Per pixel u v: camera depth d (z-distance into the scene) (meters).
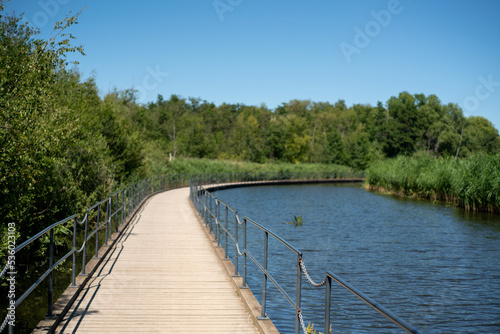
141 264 9.80
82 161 17.33
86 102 23.42
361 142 81.00
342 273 12.21
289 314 8.96
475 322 8.73
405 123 82.00
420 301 9.98
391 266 12.98
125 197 17.06
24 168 9.43
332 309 9.34
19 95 9.63
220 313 6.58
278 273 12.05
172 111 83.12
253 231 19.33
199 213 18.03
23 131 9.27
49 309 5.94
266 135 76.12
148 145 33.38
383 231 19.25
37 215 11.48
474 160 25.45
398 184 38.19
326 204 31.06
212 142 75.94
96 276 8.68
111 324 6.02
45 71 10.35
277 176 58.03
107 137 25.45
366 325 8.49
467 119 77.69
